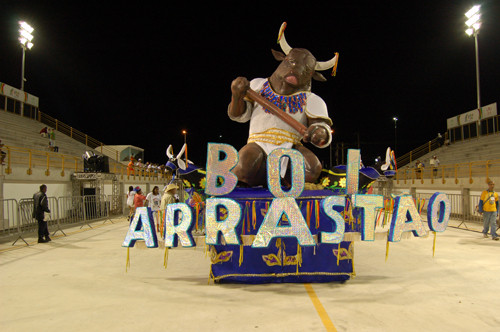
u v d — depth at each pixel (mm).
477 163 15938
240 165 4961
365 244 8492
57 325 3492
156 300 4223
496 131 21969
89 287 4844
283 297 4285
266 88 5348
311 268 4902
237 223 4289
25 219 10094
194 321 3549
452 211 15773
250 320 3557
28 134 19906
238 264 4840
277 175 4328
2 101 21781
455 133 26062
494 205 9430
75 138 26484
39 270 5938
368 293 4469
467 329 3367
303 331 3289
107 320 3605
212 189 4379
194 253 7469
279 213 4242
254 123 5301
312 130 4766
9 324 3527
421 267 6035
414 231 4703
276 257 4863
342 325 3426
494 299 4273
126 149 35938
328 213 4383
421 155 29125
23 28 23797
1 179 10617
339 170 5352
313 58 5277
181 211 4527
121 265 6316
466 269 5879
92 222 14383
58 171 14406
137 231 4785
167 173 34031
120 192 18781
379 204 4574
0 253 7590
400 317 3650
